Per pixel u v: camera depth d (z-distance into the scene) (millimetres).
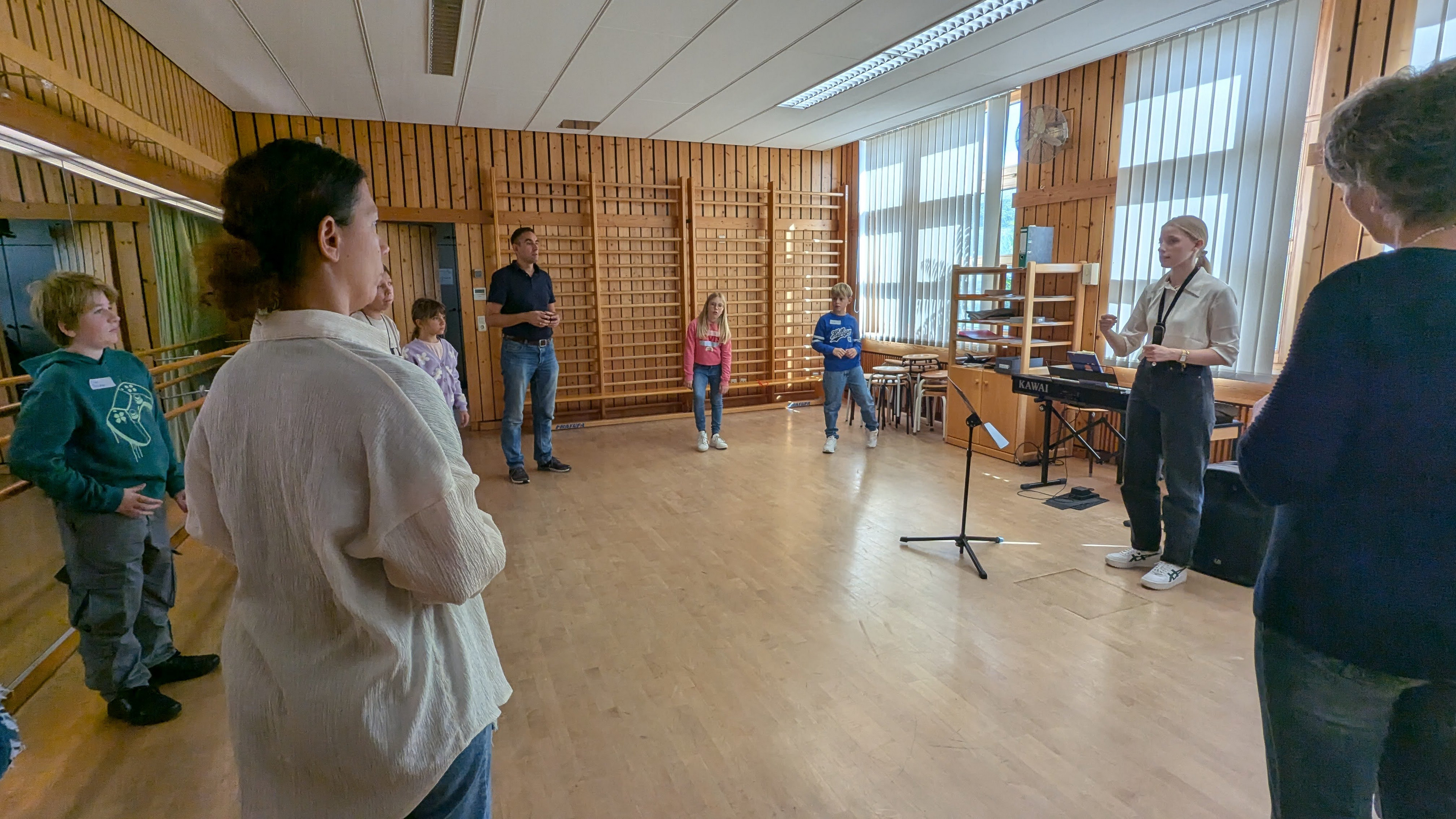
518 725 2123
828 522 3934
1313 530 955
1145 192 4625
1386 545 886
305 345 810
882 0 3611
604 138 6820
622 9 3646
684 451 5750
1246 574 2998
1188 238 2916
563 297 6879
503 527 3943
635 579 3211
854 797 1799
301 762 817
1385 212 926
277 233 799
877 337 7480
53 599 2492
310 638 821
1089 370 4148
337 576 776
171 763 1988
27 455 1859
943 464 5164
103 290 2018
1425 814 929
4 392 2506
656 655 2529
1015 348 5742
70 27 3113
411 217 6258
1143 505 3133
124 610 2104
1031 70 4969
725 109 5777
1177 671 2359
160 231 3926
